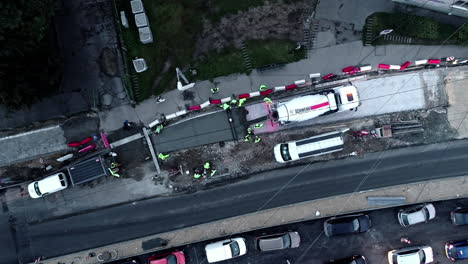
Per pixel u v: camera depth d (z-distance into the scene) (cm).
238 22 2306
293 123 2322
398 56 2323
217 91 2308
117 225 2325
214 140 2325
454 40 2316
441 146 2342
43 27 1873
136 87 2289
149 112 2308
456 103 2339
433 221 2362
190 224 2330
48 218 2317
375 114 2331
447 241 2353
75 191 2312
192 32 2298
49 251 2319
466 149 2333
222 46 2305
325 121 2328
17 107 2023
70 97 2277
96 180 2312
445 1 2167
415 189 2331
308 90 2327
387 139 2333
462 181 2331
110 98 2295
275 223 2327
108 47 2284
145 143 2312
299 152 2212
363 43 2320
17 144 2281
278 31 2312
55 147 2292
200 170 2306
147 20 2234
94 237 2322
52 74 2047
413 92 2331
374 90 2333
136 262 2294
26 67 1902
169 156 2319
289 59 2308
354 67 2316
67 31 2270
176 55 2297
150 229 2327
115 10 2230
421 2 2255
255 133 2328
